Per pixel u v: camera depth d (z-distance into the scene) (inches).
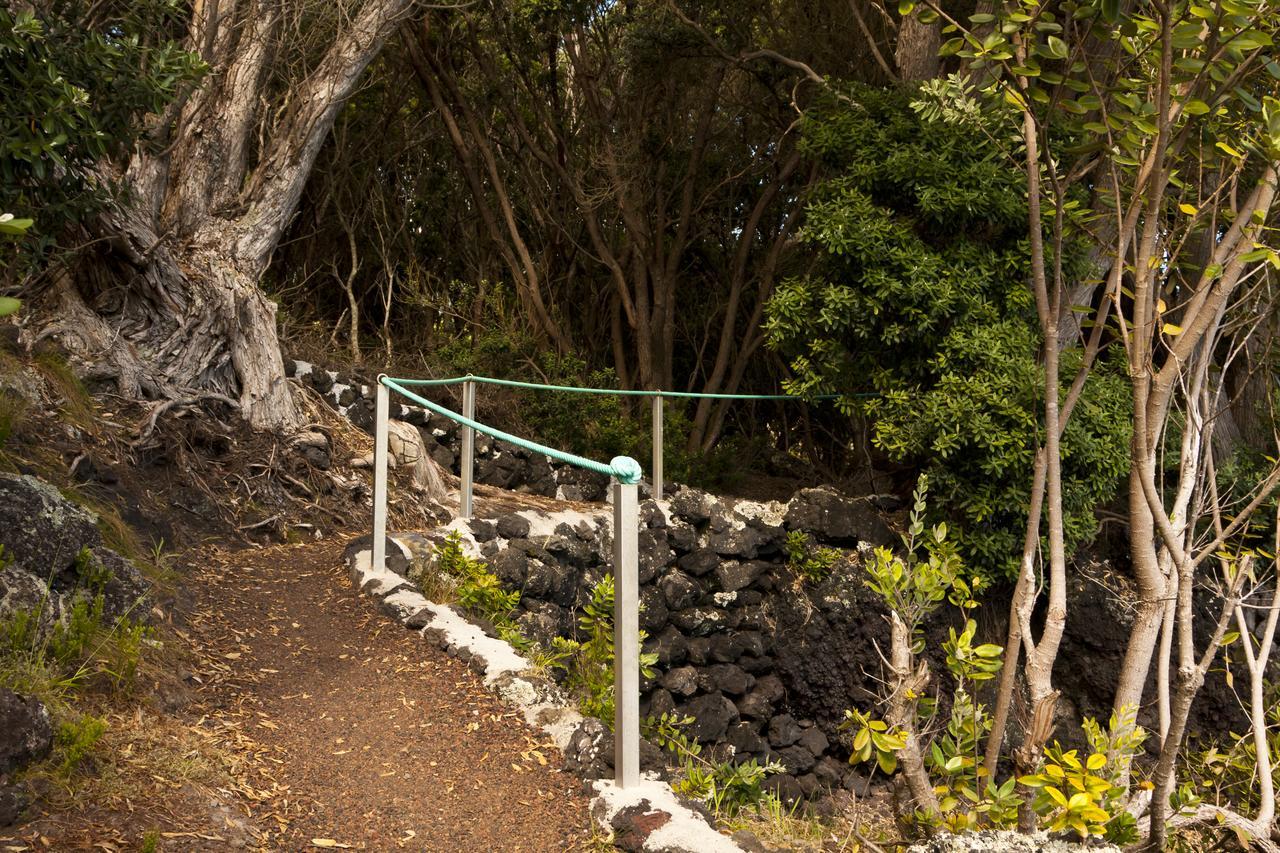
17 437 227.3
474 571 236.8
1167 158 157.5
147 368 287.1
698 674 329.7
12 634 141.8
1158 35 146.3
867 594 354.0
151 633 169.3
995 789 141.3
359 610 213.8
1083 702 359.3
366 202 602.2
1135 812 159.3
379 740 157.8
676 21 506.0
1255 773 184.9
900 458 327.9
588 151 600.1
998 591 346.3
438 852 128.3
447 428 390.6
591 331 633.6
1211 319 150.2
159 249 296.7
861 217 337.4
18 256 242.1
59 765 121.7
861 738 143.3
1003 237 346.9
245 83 334.3
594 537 318.7
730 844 127.0
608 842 132.7
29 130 192.9
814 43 538.6
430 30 549.0
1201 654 362.0
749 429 666.2
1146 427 150.6
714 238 657.0
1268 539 343.9
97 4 238.4
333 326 578.9
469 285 546.9
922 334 330.3
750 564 350.3
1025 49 154.8
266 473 285.4
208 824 121.2
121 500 233.9
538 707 170.9
